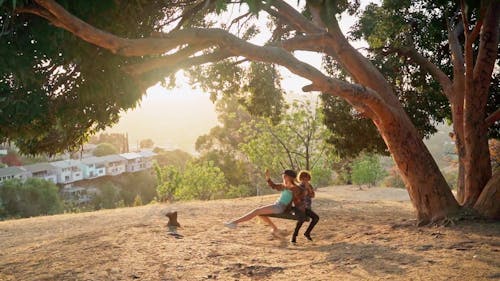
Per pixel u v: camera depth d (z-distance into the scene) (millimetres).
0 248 10430
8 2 5168
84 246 8555
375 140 15188
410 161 9266
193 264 6773
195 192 34625
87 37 5699
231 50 7641
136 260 7137
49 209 64812
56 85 6988
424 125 14906
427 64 12055
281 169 28844
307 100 26516
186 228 10516
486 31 9281
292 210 8688
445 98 14266
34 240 11336
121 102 7426
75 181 102188
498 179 8812
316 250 7602
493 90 13398
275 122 16359
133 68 6820
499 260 5910
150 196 99500
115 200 89250
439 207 9102
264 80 14781
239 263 6723
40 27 5836
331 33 9727
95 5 6035
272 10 11312
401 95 14828
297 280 5707
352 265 6285
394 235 8461
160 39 6375
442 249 6812
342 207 15203
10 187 61688
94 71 6988
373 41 13297
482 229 8031
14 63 5699
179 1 8438
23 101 6109
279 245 8383
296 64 8031
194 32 6934
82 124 8305
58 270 6828
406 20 12195
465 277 5270
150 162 120875
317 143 26766
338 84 8367
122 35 6969
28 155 8672
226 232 9953
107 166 107062
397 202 16734
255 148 28109
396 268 5930
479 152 9406
